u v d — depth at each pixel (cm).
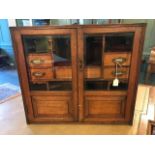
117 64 185
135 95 197
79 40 174
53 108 213
